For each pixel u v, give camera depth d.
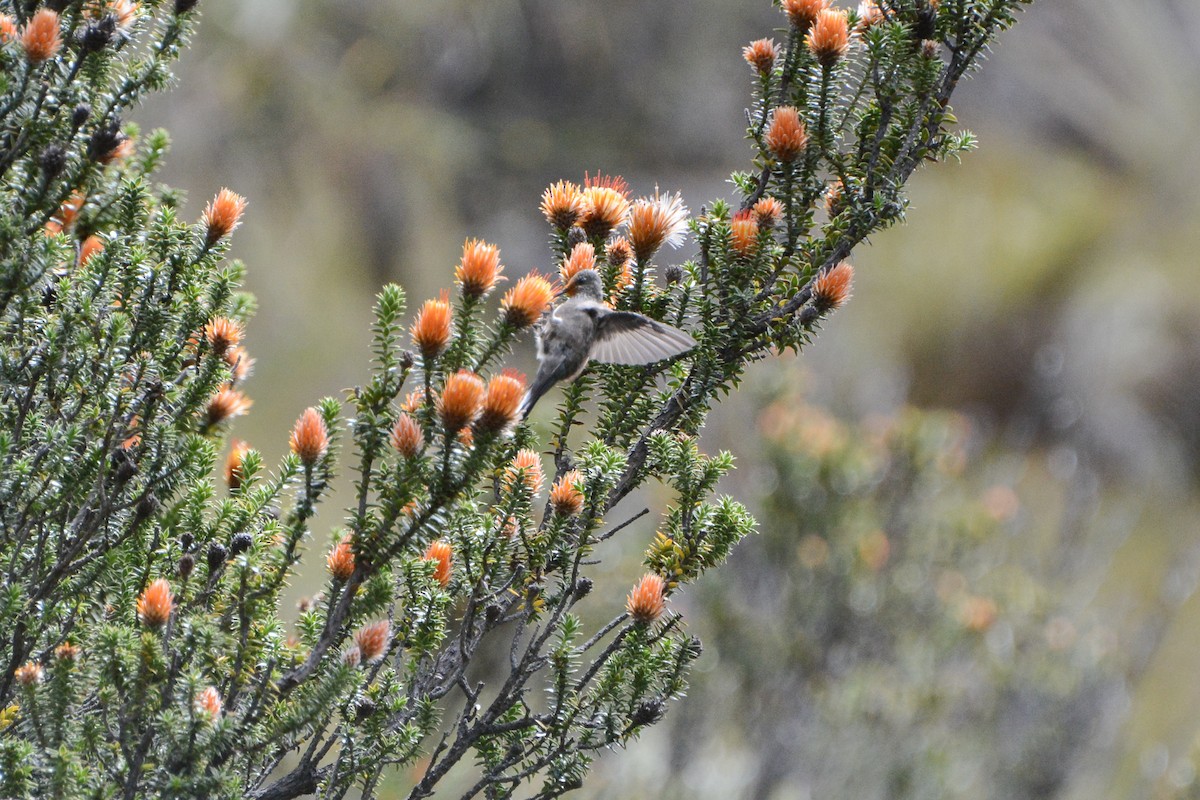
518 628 4.52
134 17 5.00
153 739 3.95
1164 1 36.00
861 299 28.33
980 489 17.34
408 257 24.86
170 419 4.82
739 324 4.81
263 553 4.59
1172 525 24.31
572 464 4.84
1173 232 30.44
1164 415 27.22
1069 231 29.64
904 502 13.17
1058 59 34.28
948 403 27.81
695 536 4.66
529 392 4.58
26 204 4.41
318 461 4.17
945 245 29.12
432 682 4.53
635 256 5.02
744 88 32.09
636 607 4.43
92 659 4.07
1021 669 13.01
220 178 22.61
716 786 11.78
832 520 12.61
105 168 5.13
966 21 5.04
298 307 21.14
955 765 12.38
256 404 19.17
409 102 27.25
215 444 5.29
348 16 26.80
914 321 28.27
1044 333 28.30
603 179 5.14
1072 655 13.24
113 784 3.86
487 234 27.77
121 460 4.59
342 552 4.14
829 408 17.81
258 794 4.17
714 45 31.94
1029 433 24.67
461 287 4.04
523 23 29.61
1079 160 33.03
